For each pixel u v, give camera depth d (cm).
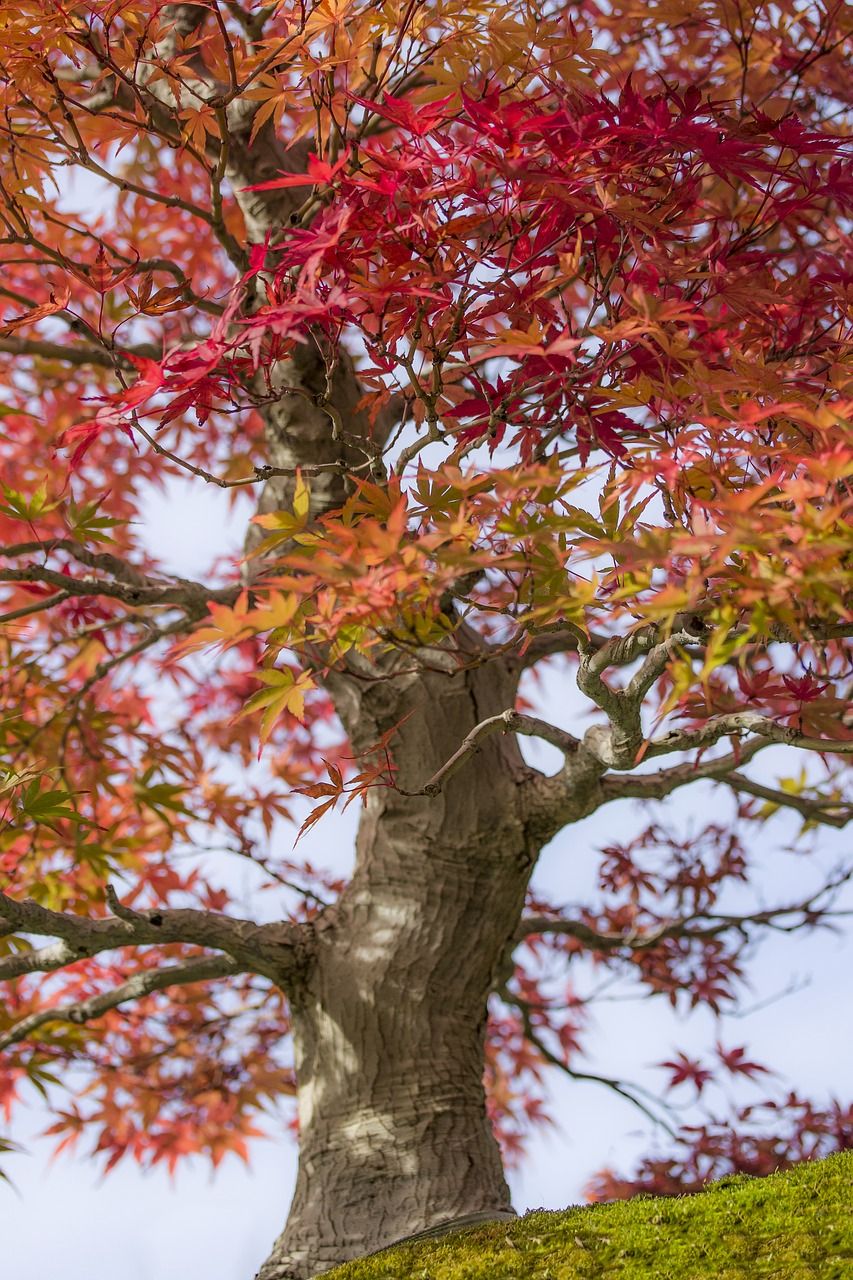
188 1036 535
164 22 396
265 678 233
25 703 493
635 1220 307
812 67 355
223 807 523
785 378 267
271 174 404
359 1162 365
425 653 411
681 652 196
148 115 324
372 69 302
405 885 401
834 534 186
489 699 417
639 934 530
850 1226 275
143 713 602
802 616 208
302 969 402
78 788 493
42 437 602
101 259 296
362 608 212
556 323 278
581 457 286
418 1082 379
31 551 385
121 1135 511
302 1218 358
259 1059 541
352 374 414
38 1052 499
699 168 286
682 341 237
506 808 400
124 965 527
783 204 285
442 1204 351
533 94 312
